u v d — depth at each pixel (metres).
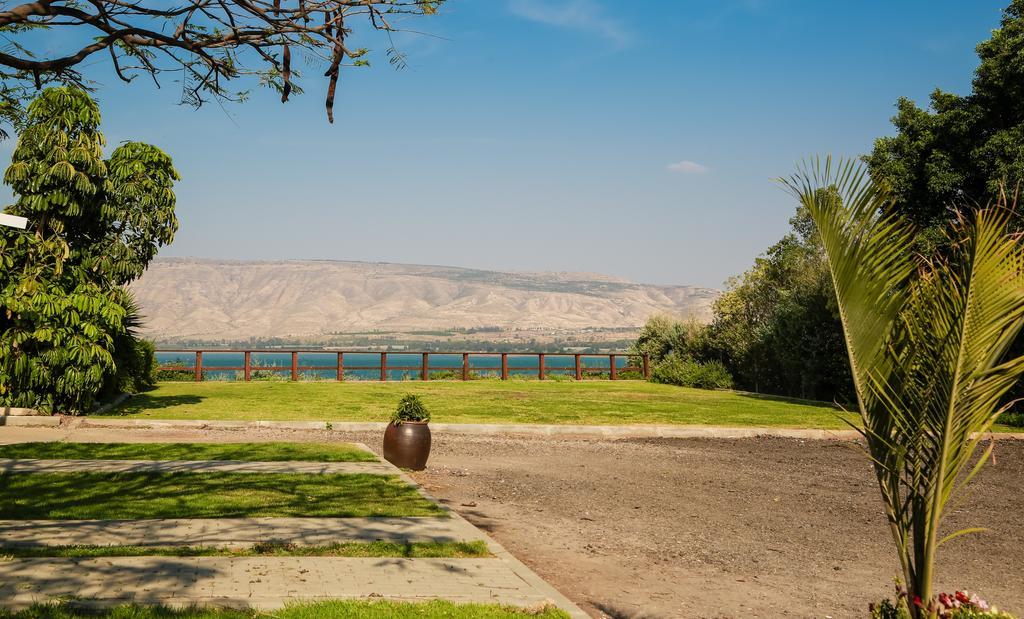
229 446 12.07
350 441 13.87
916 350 4.06
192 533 6.50
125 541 6.16
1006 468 12.77
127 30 5.17
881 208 4.32
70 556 5.63
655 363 33.69
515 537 7.38
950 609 3.94
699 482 10.89
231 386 25.03
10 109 6.64
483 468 11.51
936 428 4.00
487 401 21.45
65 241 15.06
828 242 4.23
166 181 16.19
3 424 14.15
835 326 24.20
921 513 4.07
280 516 7.34
